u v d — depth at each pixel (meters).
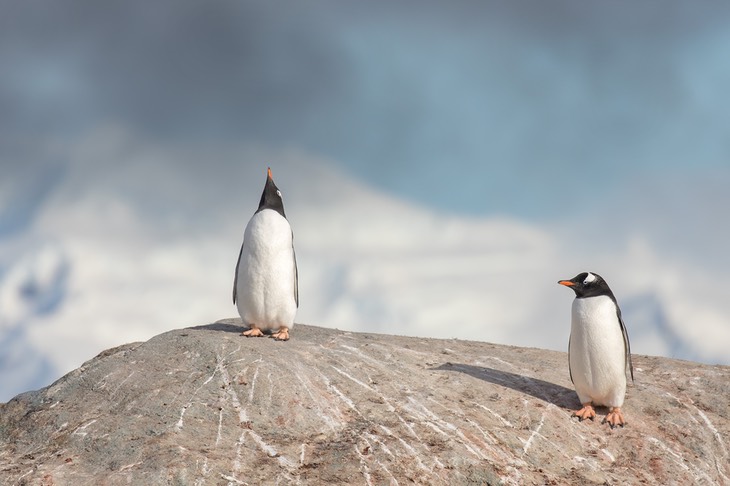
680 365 37.75
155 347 31.47
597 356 29.67
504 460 27.06
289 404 28.11
